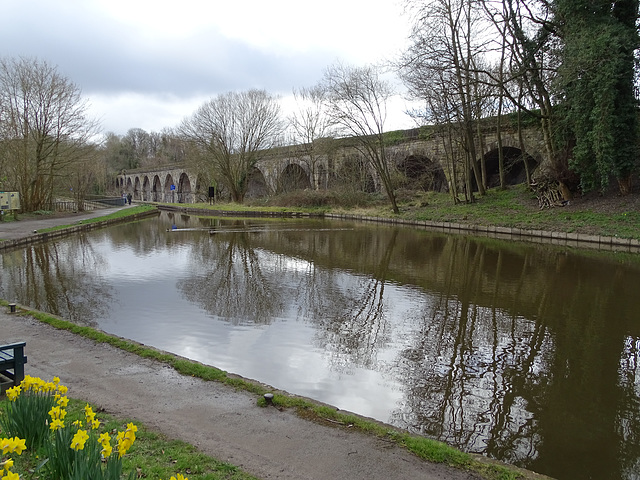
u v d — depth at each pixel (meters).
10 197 30.33
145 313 10.26
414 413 5.91
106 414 4.79
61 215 37.41
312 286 13.11
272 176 52.94
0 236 22.03
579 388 6.66
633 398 6.39
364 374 7.07
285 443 4.30
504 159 35.47
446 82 26.94
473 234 25.47
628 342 8.52
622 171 23.08
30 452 3.65
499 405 6.16
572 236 21.70
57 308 10.67
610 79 20.91
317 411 4.96
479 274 14.68
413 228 29.27
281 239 24.27
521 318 9.97
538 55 24.88
